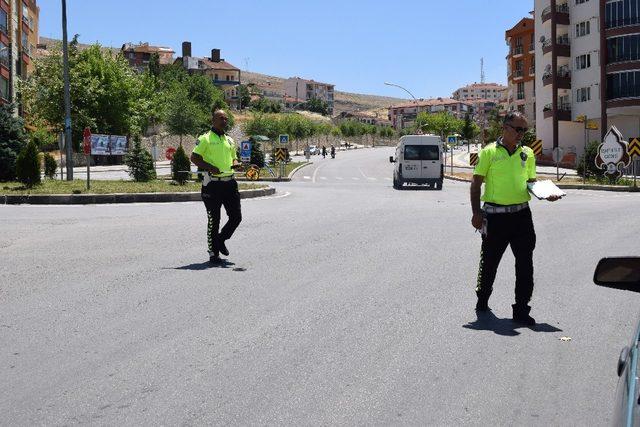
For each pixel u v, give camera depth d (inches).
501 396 183.9
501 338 241.0
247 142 1887.3
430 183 1449.3
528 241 266.2
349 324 258.1
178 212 703.1
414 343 233.6
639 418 74.9
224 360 213.5
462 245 468.8
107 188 951.6
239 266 381.4
